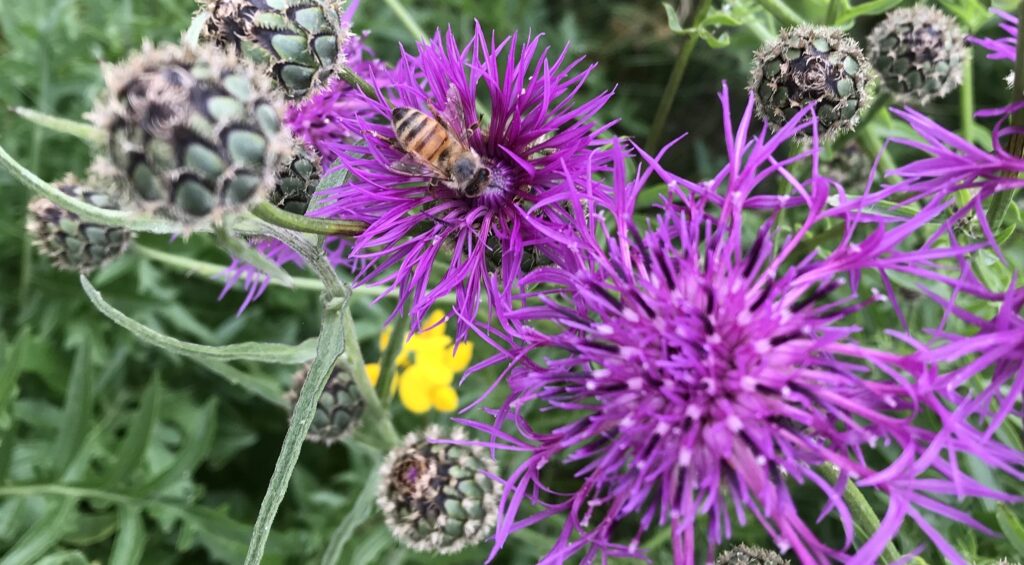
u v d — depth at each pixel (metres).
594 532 0.07
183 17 0.18
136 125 0.07
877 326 0.12
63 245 0.13
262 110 0.07
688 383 0.07
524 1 0.20
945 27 0.12
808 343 0.07
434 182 0.09
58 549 0.14
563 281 0.08
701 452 0.07
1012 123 0.08
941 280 0.07
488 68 0.09
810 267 0.07
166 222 0.07
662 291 0.07
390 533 0.14
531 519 0.07
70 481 0.13
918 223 0.07
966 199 0.09
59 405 0.17
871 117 0.12
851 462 0.07
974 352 0.07
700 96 0.21
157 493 0.14
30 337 0.16
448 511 0.11
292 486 0.17
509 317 0.08
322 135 0.11
